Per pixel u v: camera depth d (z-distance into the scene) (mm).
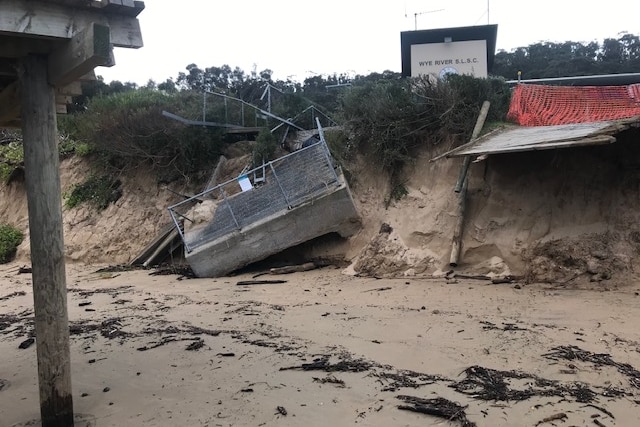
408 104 13023
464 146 10586
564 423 4555
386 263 11742
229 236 13023
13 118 6398
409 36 17000
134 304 10734
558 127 10812
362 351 6785
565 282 9445
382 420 4812
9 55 4785
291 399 5375
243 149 17672
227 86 34312
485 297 9102
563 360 6012
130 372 6520
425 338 7156
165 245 15227
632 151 9586
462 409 4906
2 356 7520
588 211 9938
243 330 8164
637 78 19453
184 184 17391
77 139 20750
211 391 5727
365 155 13953
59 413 4965
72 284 13672
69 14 4566
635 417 4586
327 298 10070
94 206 18281
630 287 8742
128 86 36656
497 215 11031
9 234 18875
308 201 12711
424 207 12289
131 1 4758
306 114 19062
